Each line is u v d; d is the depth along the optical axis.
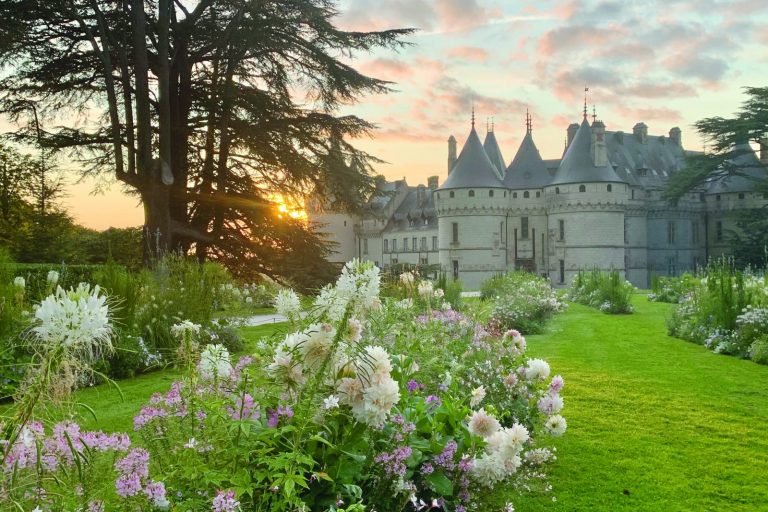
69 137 23.11
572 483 5.46
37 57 23.14
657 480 5.54
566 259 57.00
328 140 25.95
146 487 2.64
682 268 69.62
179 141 25.30
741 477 5.64
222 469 2.94
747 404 8.20
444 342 6.57
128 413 7.27
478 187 58.78
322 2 24.91
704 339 13.51
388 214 77.75
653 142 73.69
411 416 3.80
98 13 20.72
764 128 53.06
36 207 29.66
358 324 3.23
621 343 13.92
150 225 21.41
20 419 2.26
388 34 24.55
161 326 10.83
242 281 25.55
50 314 2.28
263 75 26.45
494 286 25.11
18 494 2.35
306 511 2.72
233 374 3.70
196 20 25.02
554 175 62.19
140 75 20.70
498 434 3.66
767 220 51.94
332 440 3.20
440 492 3.52
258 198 26.61
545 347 13.30
